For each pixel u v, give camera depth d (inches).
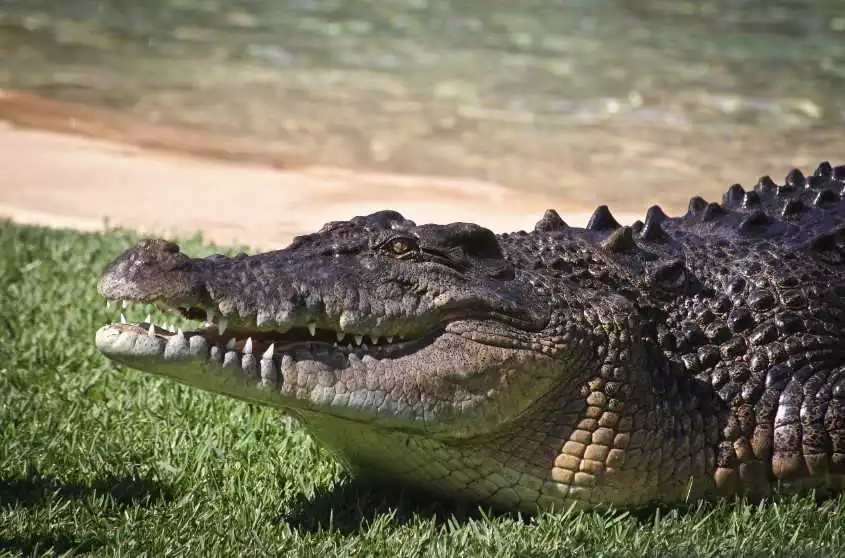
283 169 1567.4
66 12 2667.3
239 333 585.0
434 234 607.5
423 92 2033.7
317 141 1733.5
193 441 701.3
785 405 645.3
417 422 578.6
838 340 676.7
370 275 585.3
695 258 700.0
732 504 629.6
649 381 625.6
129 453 682.2
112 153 1603.1
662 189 1508.4
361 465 624.4
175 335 543.5
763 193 835.4
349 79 2119.8
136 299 544.4
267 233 1246.3
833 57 2292.1
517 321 602.9
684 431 629.0
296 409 589.3
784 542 571.5
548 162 1632.6
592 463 609.0
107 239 1119.6
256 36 2471.7
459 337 591.5
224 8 2797.7
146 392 780.6
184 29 2534.5
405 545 568.4
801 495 642.8
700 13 2802.7
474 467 605.0
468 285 600.1
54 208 1312.7
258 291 560.4
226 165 1577.3
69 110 1838.1
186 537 570.9
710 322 663.1
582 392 609.9
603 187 1512.1
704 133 1782.7
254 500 621.6
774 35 2516.0
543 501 613.9
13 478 642.8
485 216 1320.1
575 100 1982.0
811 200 818.8
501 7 2878.9
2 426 715.4
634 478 617.6
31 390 782.5
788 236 742.5
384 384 574.9
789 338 664.4
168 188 1433.3
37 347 839.1
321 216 1323.8
